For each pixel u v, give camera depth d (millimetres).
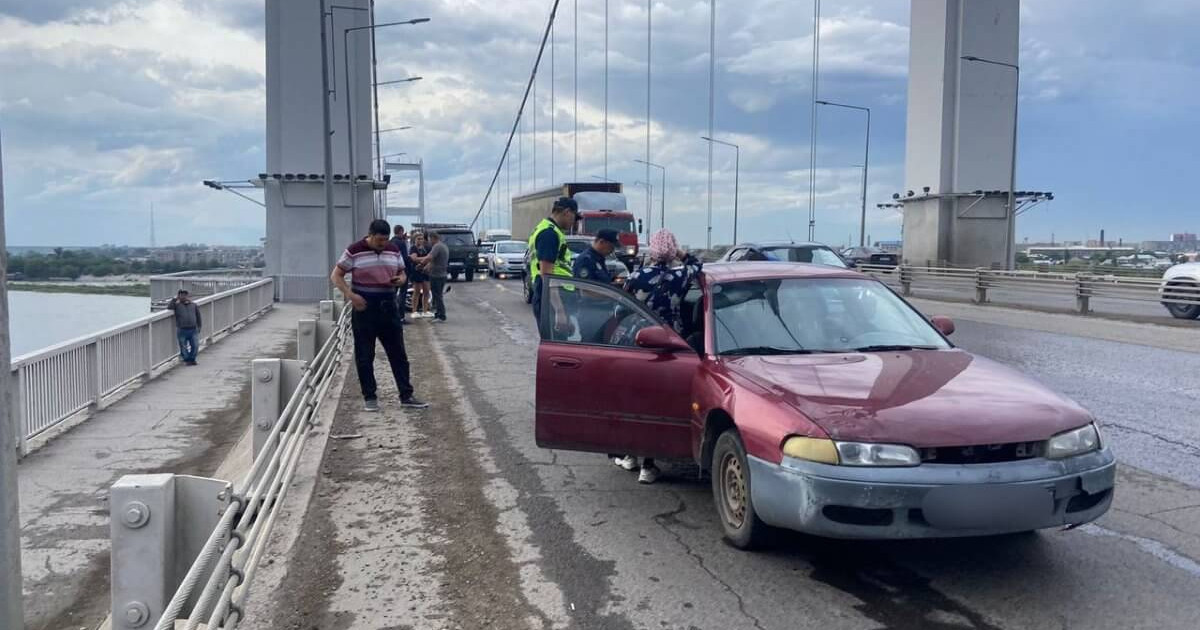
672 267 6348
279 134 31281
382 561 5129
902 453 4285
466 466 7191
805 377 5035
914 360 5391
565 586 4727
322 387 8531
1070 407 4645
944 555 5012
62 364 9648
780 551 5121
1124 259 51531
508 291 30547
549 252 8586
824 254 19109
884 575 4762
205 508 3641
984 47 41750
